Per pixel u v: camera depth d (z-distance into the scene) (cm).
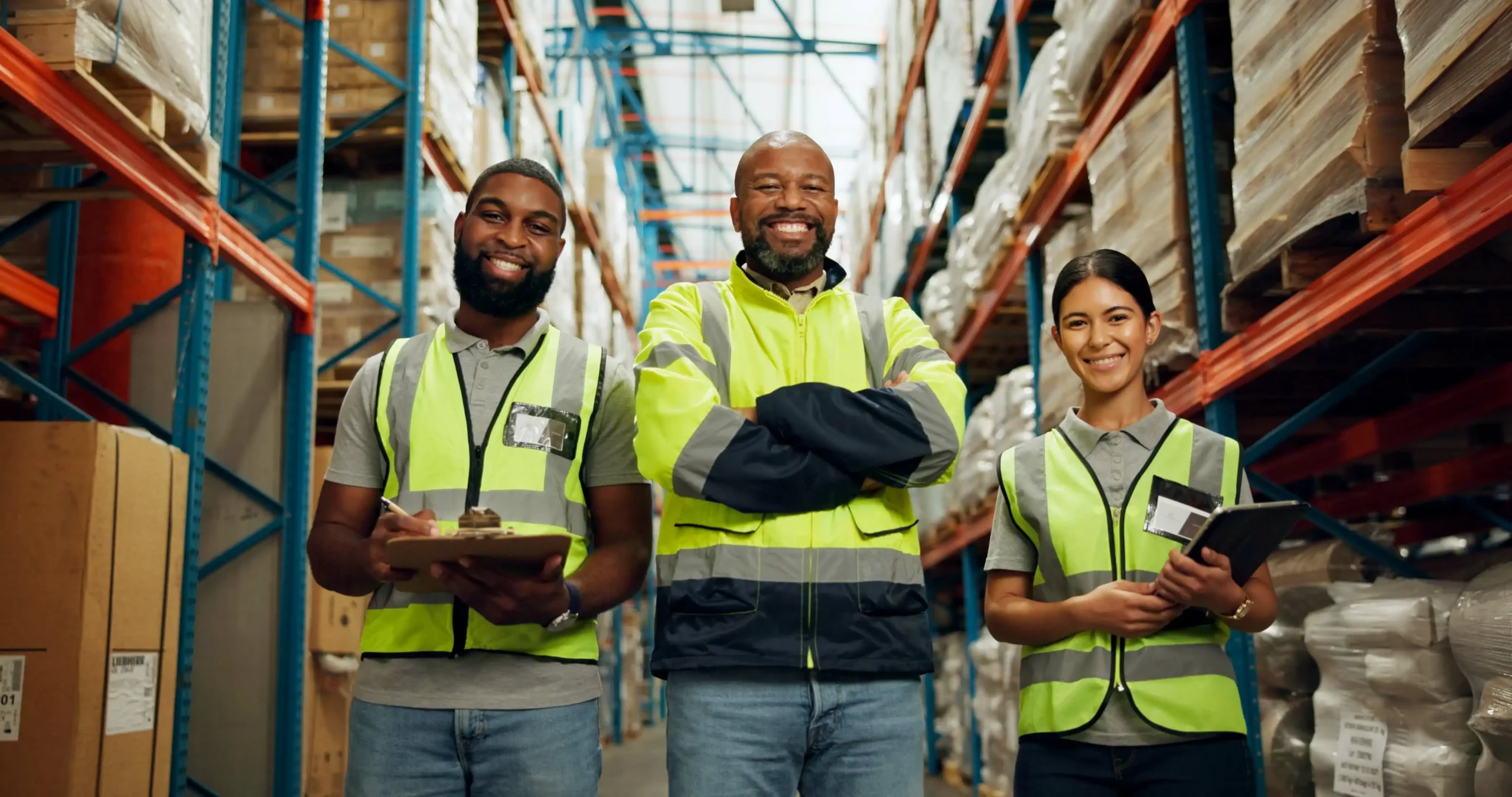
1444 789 282
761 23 1606
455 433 222
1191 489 230
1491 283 301
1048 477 239
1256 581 225
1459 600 279
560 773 209
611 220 1185
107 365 444
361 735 210
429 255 582
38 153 324
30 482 292
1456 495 508
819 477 197
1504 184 226
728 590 199
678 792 200
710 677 200
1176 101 394
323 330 572
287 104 571
